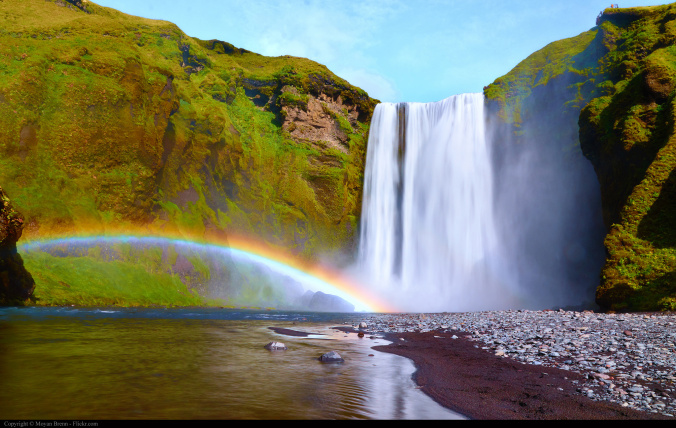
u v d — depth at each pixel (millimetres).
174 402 7973
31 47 54781
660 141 39750
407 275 78312
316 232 81750
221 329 23328
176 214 61438
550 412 8211
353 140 91438
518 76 71625
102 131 54781
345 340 19391
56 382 9188
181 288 55375
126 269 50438
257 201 78125
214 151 72250
